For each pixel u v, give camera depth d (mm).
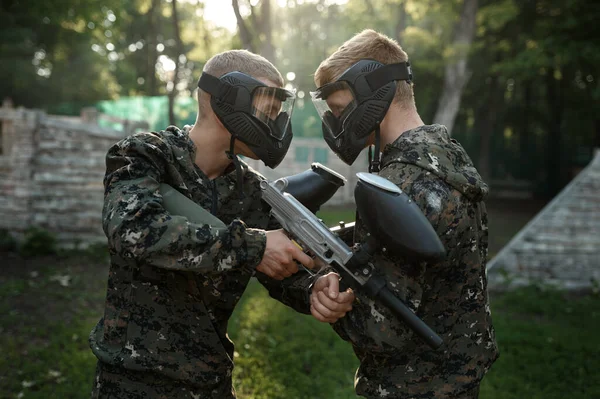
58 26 18500
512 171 24781
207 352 1887
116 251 1661
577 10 13742
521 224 14195
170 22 24688
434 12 13805
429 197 1663
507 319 5824
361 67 1790
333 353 4652
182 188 1871
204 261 1637
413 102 1898
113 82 22203
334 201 15227
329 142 1903
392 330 1654
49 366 4250
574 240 6973
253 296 6312
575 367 4551
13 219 8258
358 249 1659
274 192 1844
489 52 18562
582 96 20703
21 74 16984
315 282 1805
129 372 1839
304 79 17422
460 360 1778
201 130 1973
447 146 1755
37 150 8273
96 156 8477
